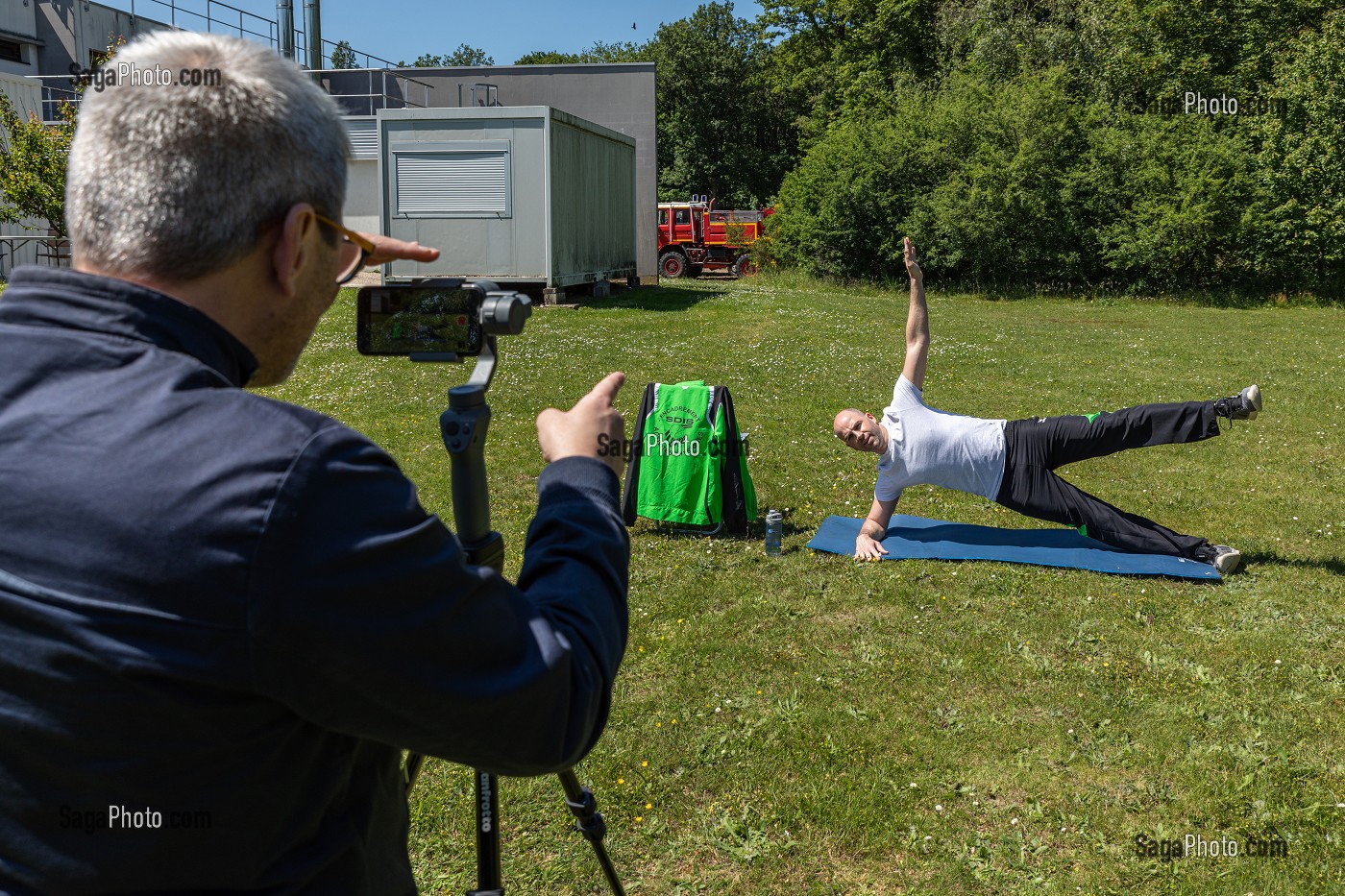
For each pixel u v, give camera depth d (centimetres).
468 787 357
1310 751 378
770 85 6088
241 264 99
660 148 6519
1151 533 573
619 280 2392
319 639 87
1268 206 2391
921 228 2605
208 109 95
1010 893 303
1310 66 2342
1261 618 500
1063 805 346
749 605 517
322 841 103
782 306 1961
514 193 1672
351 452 92
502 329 127
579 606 108
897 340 1520
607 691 108
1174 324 1875
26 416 91
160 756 90
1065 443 575
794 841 327
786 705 413
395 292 131
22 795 93
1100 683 432
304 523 88
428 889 304
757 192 6394
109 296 94
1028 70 2716
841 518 669
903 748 382
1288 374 1266
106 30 2916
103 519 87
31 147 1639
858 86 3659
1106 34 2953
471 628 94
